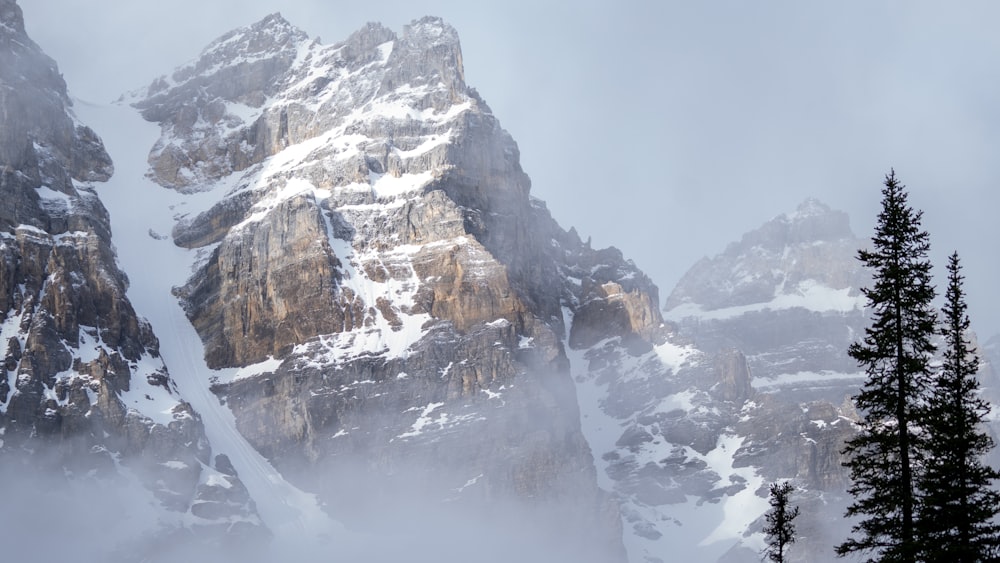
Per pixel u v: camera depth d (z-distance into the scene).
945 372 88.44
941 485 87.00
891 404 88.12
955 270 88.44
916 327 88.06
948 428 86.50
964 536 86.19
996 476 87.00
